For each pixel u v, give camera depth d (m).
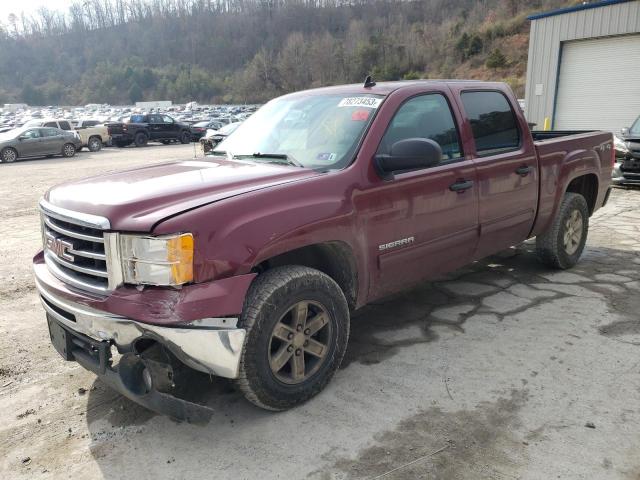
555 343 3.81
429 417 2.98
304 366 3.08
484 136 4.25
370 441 2.79
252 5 157.12
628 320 4.17
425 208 3.67
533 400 3.11
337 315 3.18
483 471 2.54
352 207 3.21
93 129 26.95
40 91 137.75
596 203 5.73
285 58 119.44
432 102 3.92
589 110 16.50
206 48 150.62
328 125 3.68
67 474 2.64
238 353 2.67
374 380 3.38
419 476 2.52
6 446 2.88
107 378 2.80
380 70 94.75
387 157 3.34
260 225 2.78
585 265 5.57
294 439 2.83
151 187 2.97
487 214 4.20
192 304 2.56
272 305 2.83
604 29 15.45
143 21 164.25
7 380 3.58
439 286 5.03
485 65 72.31
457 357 3.66
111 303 2.63
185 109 98.69
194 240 2.58
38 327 4.46
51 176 15.95
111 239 2.63
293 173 3.22
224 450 2.76
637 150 9.84
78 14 164.62
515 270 5.45
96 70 142.25
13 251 7.00
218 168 3.44
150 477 2.59
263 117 4.27
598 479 2.47
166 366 2.64
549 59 16.98
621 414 2.96
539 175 4.72
